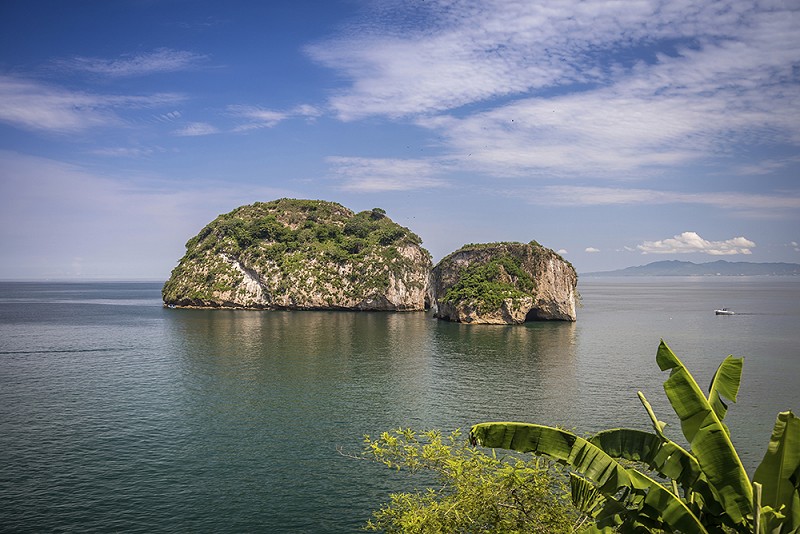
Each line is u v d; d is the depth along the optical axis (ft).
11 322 398.01
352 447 120.88
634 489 38.83
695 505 39.58
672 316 460.14
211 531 84.84
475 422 139.23
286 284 522.88
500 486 53.26
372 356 243.40
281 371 207.92
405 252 536.42
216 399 163.63
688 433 37.81
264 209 623.77
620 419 140.77
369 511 91.35
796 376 191.72
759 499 33.06
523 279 409.69
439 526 53.31
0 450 118.01
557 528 51.83
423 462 69.72
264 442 124.16
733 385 41.47
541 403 157.58
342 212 644.69
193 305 546.26
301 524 87.10
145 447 120.67
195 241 602.03
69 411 149.59
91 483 101.19
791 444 34.47
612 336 315.99
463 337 312.09
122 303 643.45
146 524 86.48
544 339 302.45
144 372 205.87
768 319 426.92
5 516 88.28
